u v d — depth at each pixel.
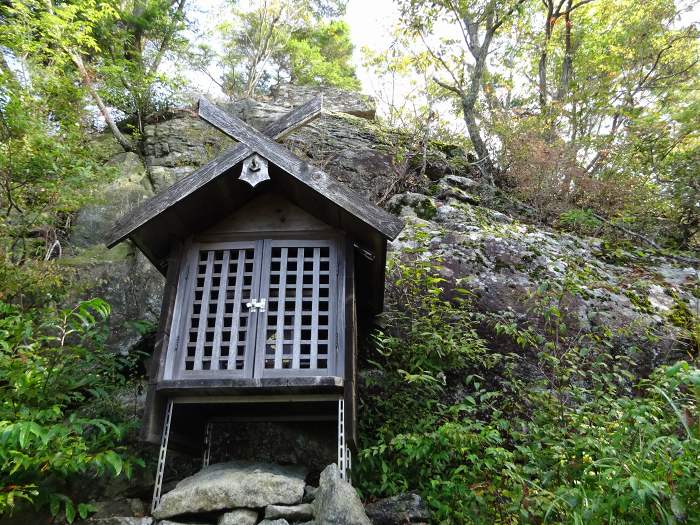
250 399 3.68
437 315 4.85
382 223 3.73
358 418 4.33
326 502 3.18
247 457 4.35
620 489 2.43
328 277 4.00
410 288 5.39
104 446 3.91
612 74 9.73
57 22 7.07
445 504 3.44
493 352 5.00
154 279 6.39
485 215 7.23
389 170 8.33
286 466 4.20
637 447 2.92
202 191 3.88
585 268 6.04
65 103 6.57
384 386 4.49
